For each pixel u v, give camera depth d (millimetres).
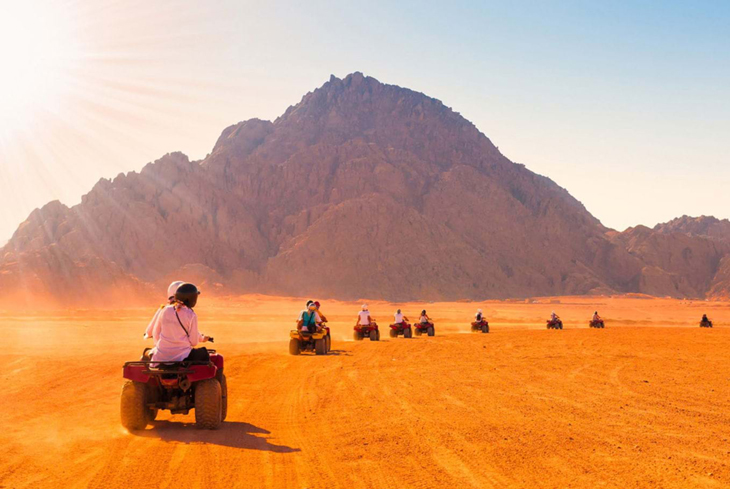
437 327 58375
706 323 58938
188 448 8156
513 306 137125
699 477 6922
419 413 10688
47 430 9297
